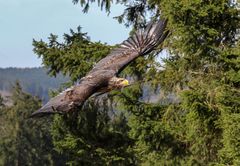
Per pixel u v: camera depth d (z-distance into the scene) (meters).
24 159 69.12
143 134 17.70
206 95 15.55
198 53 15.54
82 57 19.30
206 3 14.74
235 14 15.10
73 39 19.91
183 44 15.42
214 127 15.62
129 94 18.25
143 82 18.11
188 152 18.27
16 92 70.50
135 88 18.22
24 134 69.25
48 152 69.00
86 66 19.09
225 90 14.64
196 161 18.08
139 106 18.00
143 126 17.53
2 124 70.38
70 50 19.91
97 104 19.34
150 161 19.34
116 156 21.19
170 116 17.53
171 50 16.80
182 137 17.80
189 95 14.84
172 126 17.45
